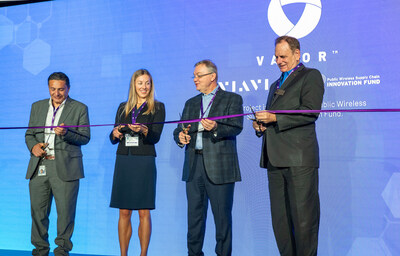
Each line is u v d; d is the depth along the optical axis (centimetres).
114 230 368
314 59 319
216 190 268
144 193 283
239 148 338
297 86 228
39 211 301
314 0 323
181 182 354
